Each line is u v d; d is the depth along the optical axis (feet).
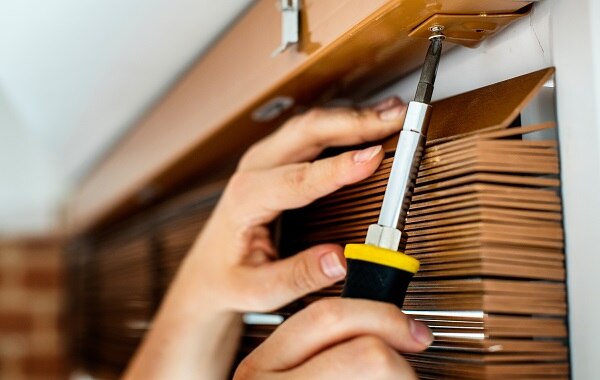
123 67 2.96
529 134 1.48
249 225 1.97
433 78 1.43
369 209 1.68
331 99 2.14
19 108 3.96
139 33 2.58
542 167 1.40
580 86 1.37
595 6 1.35
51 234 6.98
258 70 2.08
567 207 1.39
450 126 1.52
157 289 3.52
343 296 1.33
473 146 1.38
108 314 4.70
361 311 1.27
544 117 1.46
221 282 2.04
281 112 2.27
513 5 1.41
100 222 5.34
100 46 2.79
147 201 4.33
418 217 1.53
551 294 1.38
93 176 5.29
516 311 1.36
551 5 1.44
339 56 1.72
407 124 1.34
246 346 2.29
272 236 2.11
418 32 1.51
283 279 1.88
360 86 2.01
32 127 4.47
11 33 2.83
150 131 3.46
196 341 2.24
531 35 1.50
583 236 1.36
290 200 1.79
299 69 1.82
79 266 6.13
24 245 6.91
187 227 3.12
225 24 2.41
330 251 1.72
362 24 1.50
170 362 2.27
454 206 1.42
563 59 1.41
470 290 1.38
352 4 1.54
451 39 1.56
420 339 1.28
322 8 1.69
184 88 2.88
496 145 1.38
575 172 1.38
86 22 2.57
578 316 1.37
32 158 6.84
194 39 2.56
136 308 3.90
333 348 1.28
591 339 1.34
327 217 1.87
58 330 6.88
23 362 6.81
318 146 1.87
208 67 2.56
